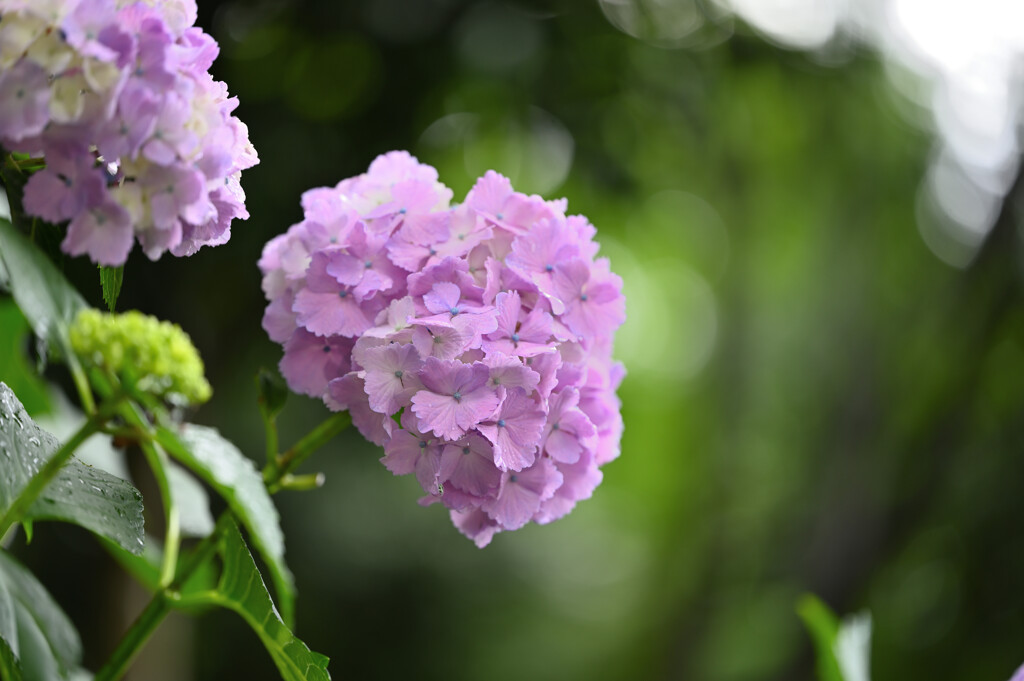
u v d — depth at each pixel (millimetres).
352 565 7738
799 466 9570
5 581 1355
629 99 6348
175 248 1186
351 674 8039
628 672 11055
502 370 1201
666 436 12984
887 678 8578
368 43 5312
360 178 1443
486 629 9531
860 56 7965
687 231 9992
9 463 1164
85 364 1195
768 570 9133
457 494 1260
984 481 8312
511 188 1355
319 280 1280
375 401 1198
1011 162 8023
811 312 9656
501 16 5566
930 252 9188
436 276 1257
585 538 12648
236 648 7680
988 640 8320
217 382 5176
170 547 1424
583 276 1315
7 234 1039
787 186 8828
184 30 1141
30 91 969
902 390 8312
